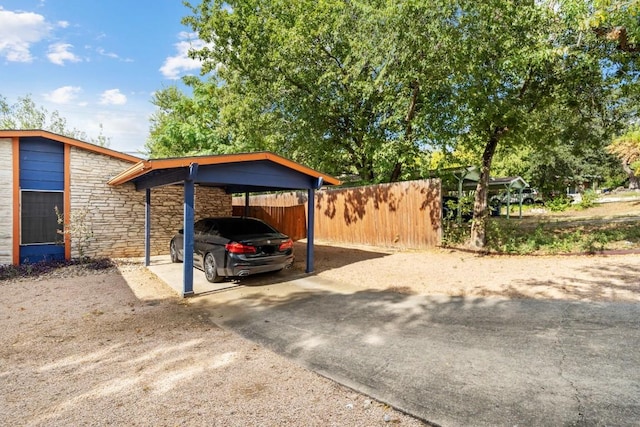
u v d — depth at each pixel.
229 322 5.14
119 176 8.84
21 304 6.16
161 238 12.07
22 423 2.61
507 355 3.62
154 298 6.53
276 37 13.88
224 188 13.16
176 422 2.60
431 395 2.93
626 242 9.03
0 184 9.35
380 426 2.53
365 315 5.26
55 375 3.43
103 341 4.38
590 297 5.33
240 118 15.82
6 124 26.33
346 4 12.91
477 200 10.70
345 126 15.55
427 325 4.68
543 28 8.00
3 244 9.38
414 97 12.09
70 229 10.21
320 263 9.73
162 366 3.62
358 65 11.75
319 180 8.37
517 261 8.51
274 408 2.79
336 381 3.23
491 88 8.73
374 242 12.69
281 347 4.12
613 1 5.89
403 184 11.77
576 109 9.94
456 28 8.59
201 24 15.98
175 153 22.44
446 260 9.27
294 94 14.68
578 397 2.79
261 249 7.39
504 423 2.51
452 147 13.12
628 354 3.47
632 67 8.35
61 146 10.28
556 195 28.39
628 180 35.91
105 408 2.81
